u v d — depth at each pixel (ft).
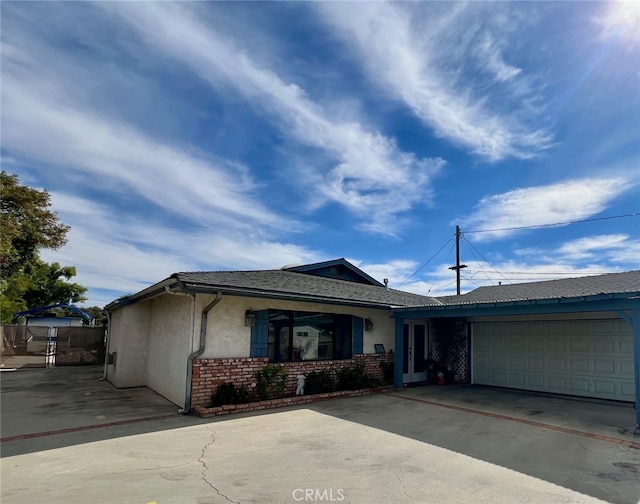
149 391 35.27
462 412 27.68
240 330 29.19
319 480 14.69
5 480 14.33
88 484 14.02
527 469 16.30
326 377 33.19
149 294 32.60
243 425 22.76
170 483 14.20
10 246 71.10
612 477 15.53
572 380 35.83
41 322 95.61
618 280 41.63
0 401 30.09
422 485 14.40
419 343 45.09
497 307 30.12
